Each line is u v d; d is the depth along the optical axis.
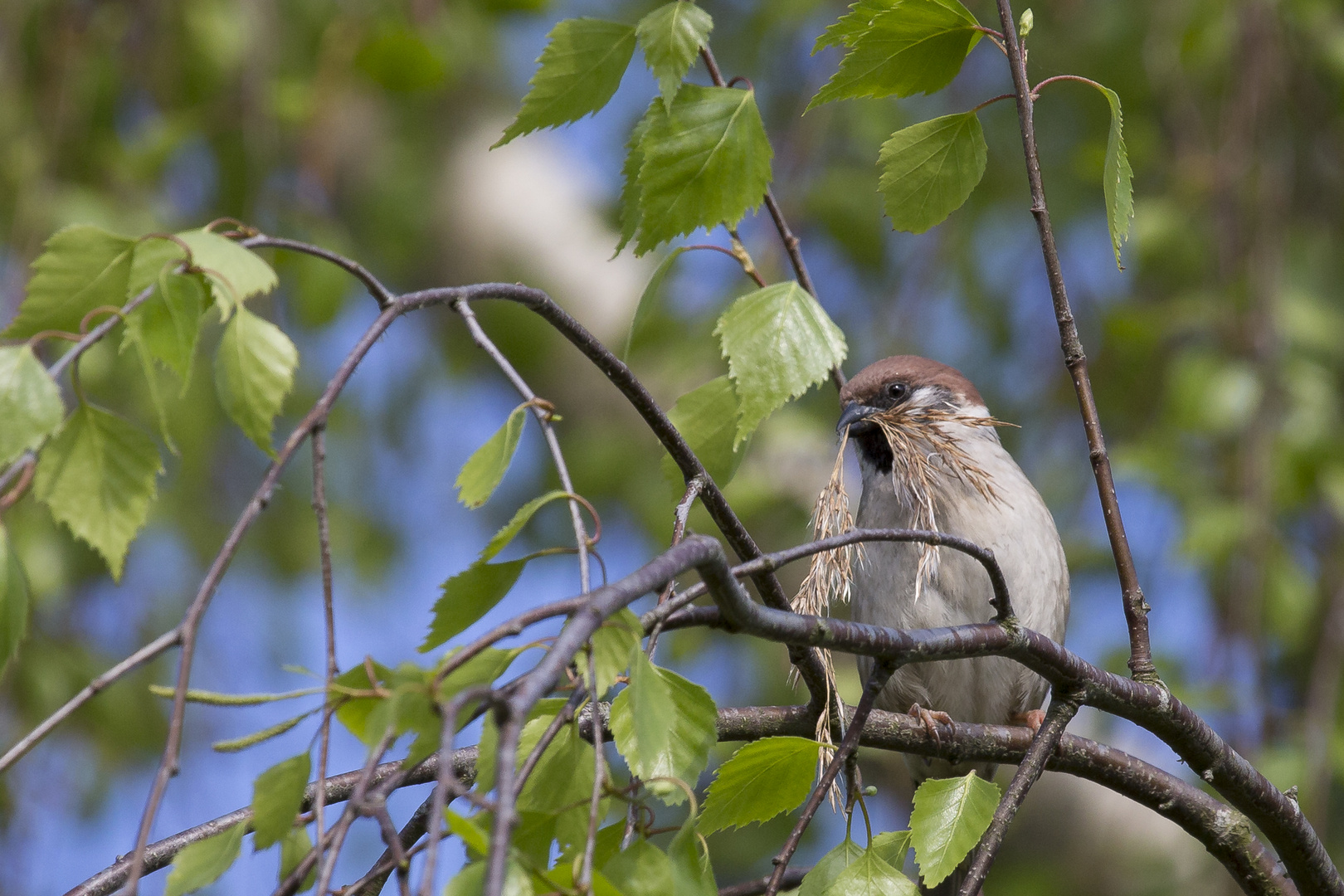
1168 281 12.05
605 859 3.55
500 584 3.71
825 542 3.93
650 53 4.66
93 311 3.52
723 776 4.20
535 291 4.17
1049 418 12.54
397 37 10.72
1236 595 9.82
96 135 10.95
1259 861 5.32
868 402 8.27
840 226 12.25
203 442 11.01
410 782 4.79
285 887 2.93
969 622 7.72
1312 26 11.27
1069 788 12.39
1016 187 12.55
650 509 11.63
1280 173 10.79
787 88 13.06
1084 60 12.47
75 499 3.45
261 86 10.62
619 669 3.24
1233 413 10.12
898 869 4.29
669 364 11.88
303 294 10.65
